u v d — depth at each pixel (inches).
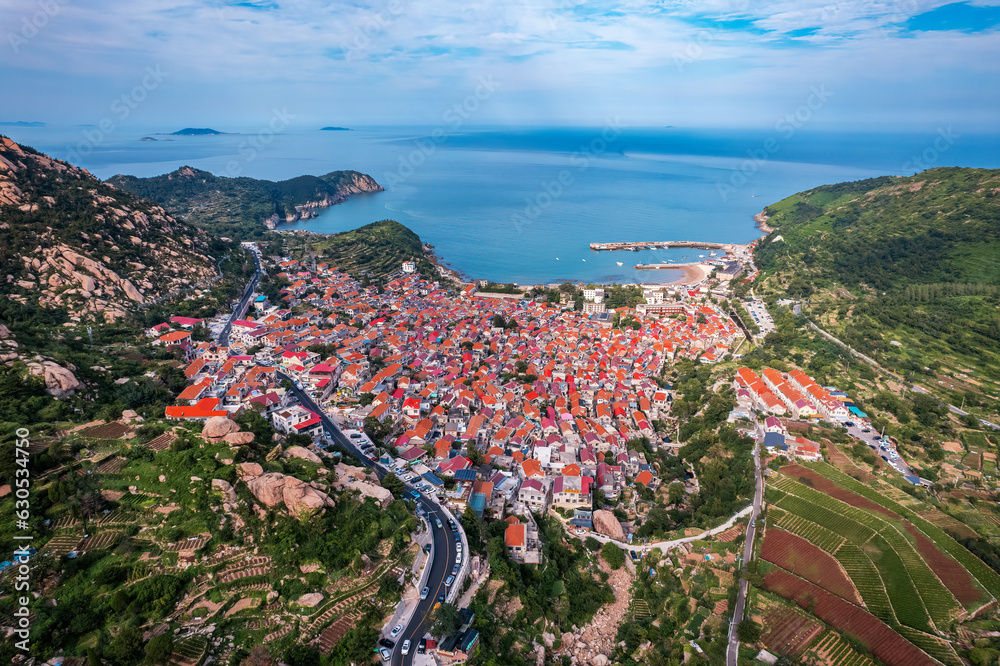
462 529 4894.2
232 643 3427.7
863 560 4894.2
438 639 3656.5
